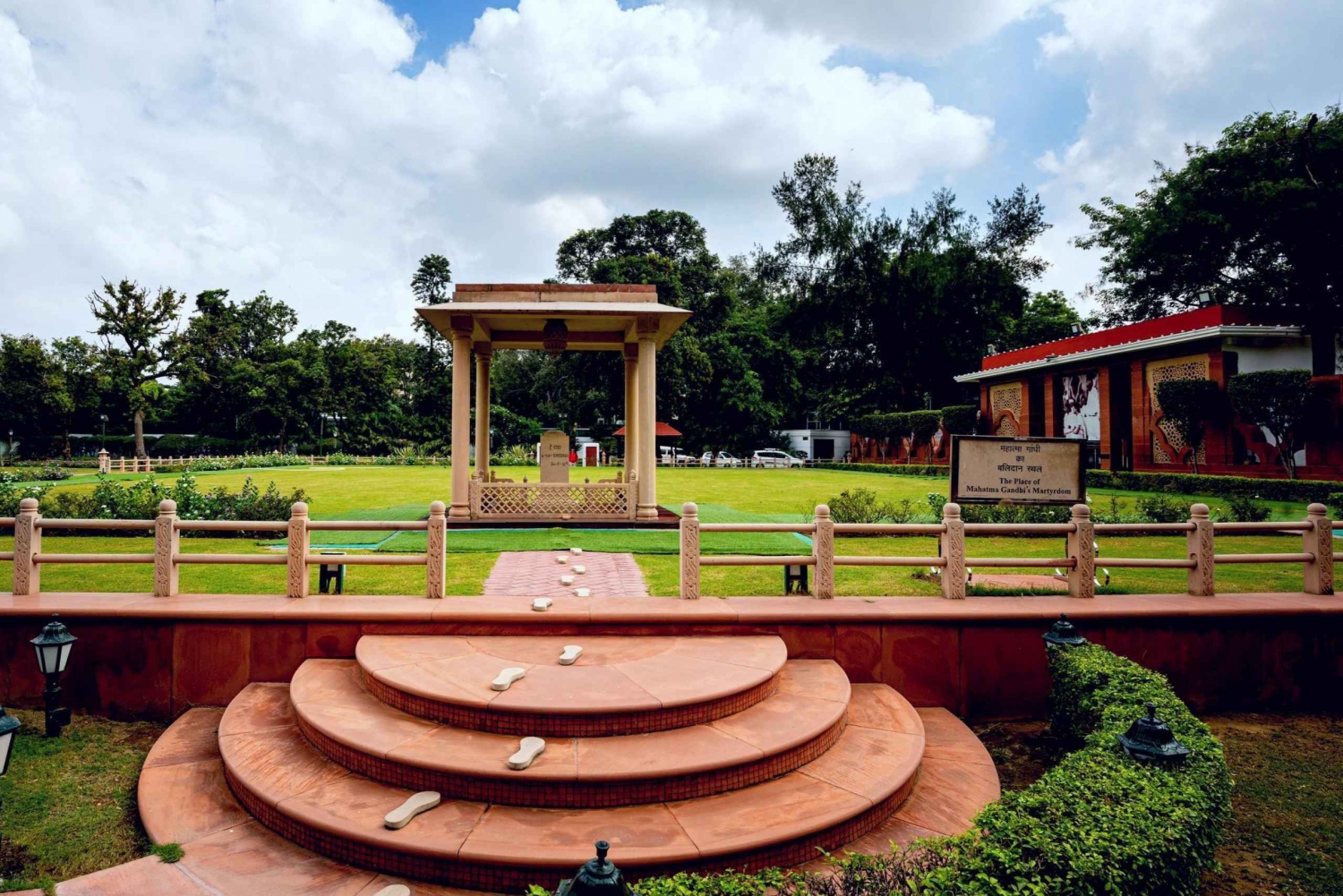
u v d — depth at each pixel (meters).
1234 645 6.68
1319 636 6.77
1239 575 9.52
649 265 44.38
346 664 5.90
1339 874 4.07
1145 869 3.01
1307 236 23.17
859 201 46.88
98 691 6.03
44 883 3.68
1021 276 44.88
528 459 49.91
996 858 2.92
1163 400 23.58
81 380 47.84
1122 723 4.46
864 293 46.59
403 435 60.66
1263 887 3.96
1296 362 22.95
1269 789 5.09
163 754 5.16
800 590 7.29
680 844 3.58
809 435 56.53
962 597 6.80
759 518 15.50
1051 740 5.89
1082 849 2.99
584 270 52.34
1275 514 14.77
